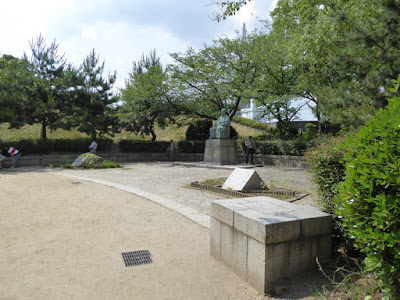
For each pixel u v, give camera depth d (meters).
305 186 9.40
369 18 8.95
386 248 2.29
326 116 9.99
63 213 5.98
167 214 5.98
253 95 17.98
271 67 18.59
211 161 17.81
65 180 10.51
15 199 7.12
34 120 17.42
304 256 3.05
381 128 2.37
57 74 20.12
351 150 2.84
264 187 8.19
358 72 8.92
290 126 22.09
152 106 20.80
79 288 3.04
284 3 18.41
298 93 17.30
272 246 2.85
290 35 17.67
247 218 3.06
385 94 7.69
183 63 20.28
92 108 20.08
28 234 4.71
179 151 23.70
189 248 4.17
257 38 19.02
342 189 2.64
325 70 14.61
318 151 4.21
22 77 17.67
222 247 3.60
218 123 17.83
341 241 3.47
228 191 7.98
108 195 7.85
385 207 2.11
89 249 4.13
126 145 22.39
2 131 21.31
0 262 3.66
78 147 20.22
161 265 3.61
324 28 12.34
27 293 2.93
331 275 3.02
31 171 13.53
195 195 7.91
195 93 20.88
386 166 2.21
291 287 2.85
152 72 21.30
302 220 3.02
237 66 19.77
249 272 3.06
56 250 4.08
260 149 19.77
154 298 2.86
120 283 3.16
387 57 7.85
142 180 10.95
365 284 2.75
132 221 5.49
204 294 2.92
